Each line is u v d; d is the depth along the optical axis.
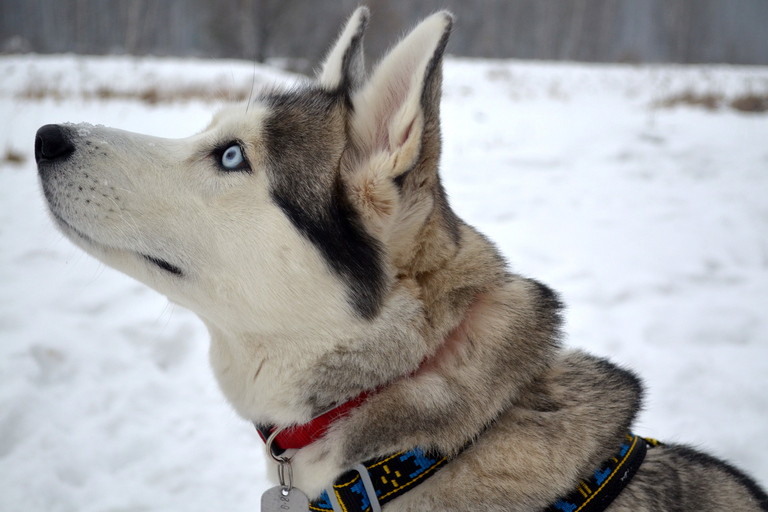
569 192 8.28
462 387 1.89
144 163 2.12
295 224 2.00
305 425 1.99
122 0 41.28
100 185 2.08
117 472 3.34
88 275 5.33
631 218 7.34
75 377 3.96
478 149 10.67
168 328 4.58
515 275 2.23
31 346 4.07
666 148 10.55
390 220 1.96
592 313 5.13
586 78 23.66
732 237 6.81
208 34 30.14
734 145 10.74
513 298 2.08
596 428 1.96
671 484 2.04
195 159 2.14
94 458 3.38
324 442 1.96
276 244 2.01
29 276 5.24
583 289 5.50
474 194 8.08
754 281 5.88
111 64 21.11
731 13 53.69
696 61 43.19
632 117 14.25
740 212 7.57
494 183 8.63
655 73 25.34
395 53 1.99
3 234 6.08
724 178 9.02
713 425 3.89
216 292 2.07
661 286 5.62
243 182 2.07
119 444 3.51
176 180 2.11
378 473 1.85
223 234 2.05
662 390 4.20
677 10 43.16
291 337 1.99
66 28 46.62
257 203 2.05
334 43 2.77
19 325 4.39
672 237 6.79
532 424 1.91
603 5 51.44
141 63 21.95
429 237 2.01
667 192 8.35
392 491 1.84
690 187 8.59
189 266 2.08
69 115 11.77
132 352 4.31
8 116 11.48
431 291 1.99
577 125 12.98
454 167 9.41
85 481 3.24
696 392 4.19
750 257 6.43
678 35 42.94
